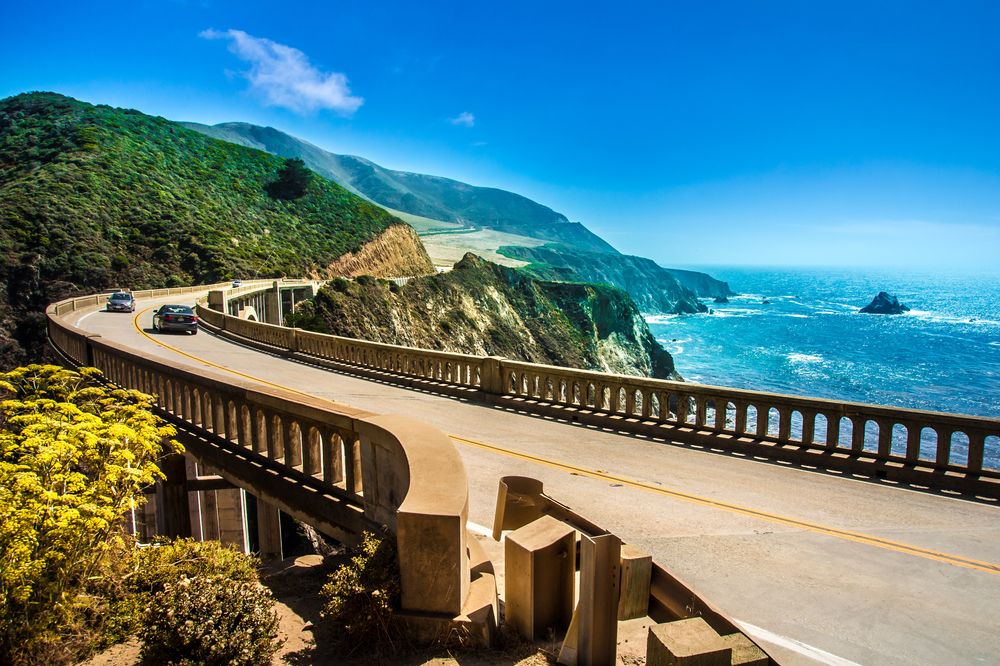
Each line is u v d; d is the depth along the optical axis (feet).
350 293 303.07
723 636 9.78
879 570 18.74
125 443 16.22
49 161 296.10
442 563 11.91
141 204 285.64
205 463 26.40
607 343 483.10
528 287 456.04
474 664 11.41
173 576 14.99
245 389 22.74
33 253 221.46
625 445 34.45
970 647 14.47
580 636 11.51
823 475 29.04
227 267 266.16
